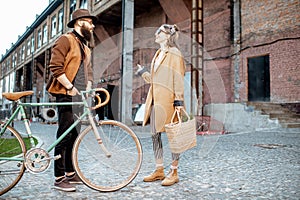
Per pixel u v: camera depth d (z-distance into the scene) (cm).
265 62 1052
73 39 254
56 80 247
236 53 1143
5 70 3738
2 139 231
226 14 1188
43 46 2333
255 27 1085
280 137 660
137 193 229
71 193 229
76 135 252
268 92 1036
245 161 364
